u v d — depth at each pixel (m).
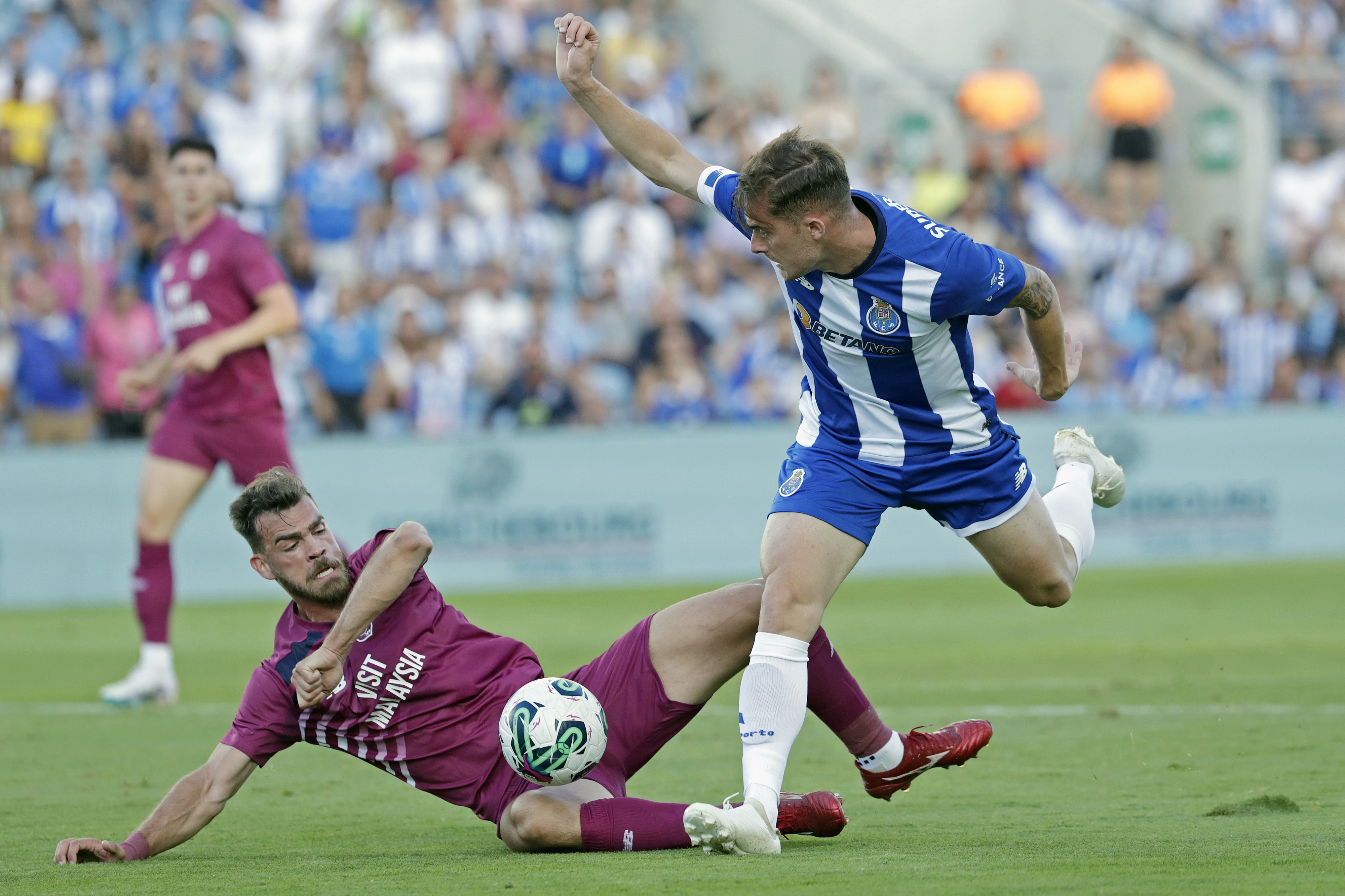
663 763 20.92
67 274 55.78
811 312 15.22
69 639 40.78
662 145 16.47
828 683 15.21
